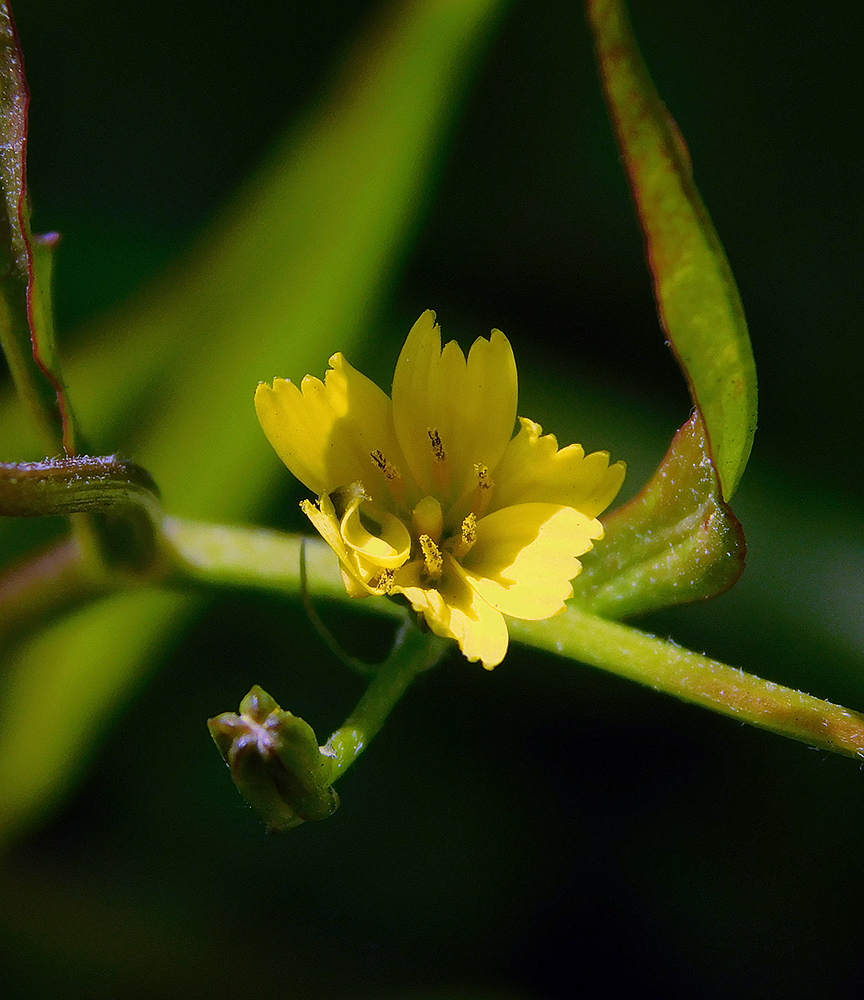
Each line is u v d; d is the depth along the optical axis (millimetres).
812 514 128
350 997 124
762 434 139
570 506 107
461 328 145
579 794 129
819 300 145
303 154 131
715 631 125
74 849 127
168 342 130
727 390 104
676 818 129
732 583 108
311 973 125
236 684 131
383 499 107
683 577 108
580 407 133
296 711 130
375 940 126
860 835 127
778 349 144
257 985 124
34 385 109
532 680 130
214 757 130
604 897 128
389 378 135
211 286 131
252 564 115
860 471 135
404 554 105
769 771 129
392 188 131
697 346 103
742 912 127
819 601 126
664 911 127
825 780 128
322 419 106
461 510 107
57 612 120
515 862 128
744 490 129
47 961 123
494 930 127
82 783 128
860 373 140
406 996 122
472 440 107
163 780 129
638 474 130
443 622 104
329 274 131
